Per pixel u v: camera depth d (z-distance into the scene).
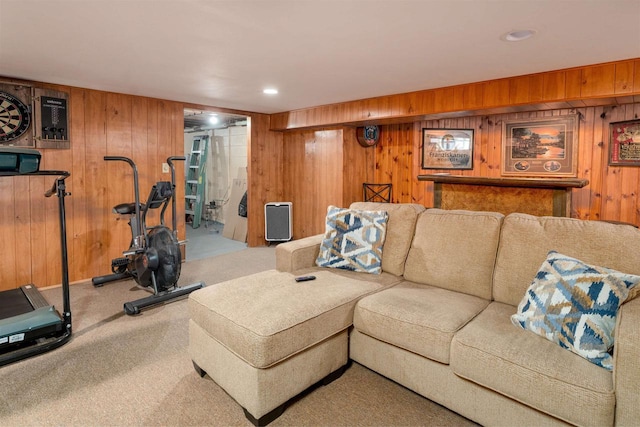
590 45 2.52
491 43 2.48
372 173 5.46
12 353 2.32
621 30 2.25
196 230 7.12
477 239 2.26
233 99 4.41
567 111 3.90
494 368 1.54
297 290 2.16
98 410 1.85
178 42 2.47
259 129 5.53
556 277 1.69
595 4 1.91
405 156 5.10
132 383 2.08
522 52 2.66
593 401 1.32
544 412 1.46
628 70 2.81
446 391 1.78
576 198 3.90
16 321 2.38
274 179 5.80
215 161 7.80
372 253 2.59
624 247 1.79
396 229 2.62
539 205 3.75
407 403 1.92
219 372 1.94
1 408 1.86
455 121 4.65
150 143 4.32
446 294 2.18
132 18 2.08
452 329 1.74
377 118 4.27
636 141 3.53
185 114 6.45
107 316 2.99
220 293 2.10
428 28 2.23
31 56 2.76
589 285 1.55
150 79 3.45
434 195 4.43
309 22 2.14
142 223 3.28
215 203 7.81
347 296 2.12
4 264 3.44
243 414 1.83
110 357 2.36
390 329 1.91
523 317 1.73
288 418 1.80
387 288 2.33
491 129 4.41
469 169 4.60
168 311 3.10
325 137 5.20
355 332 2.16
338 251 2.67
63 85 3.66
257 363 1.67
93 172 3.90
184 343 2.55
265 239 5.70
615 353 1.33
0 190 3.39
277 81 3.52
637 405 1.27
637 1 1.87
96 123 3.89
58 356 2.37
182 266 4.52
